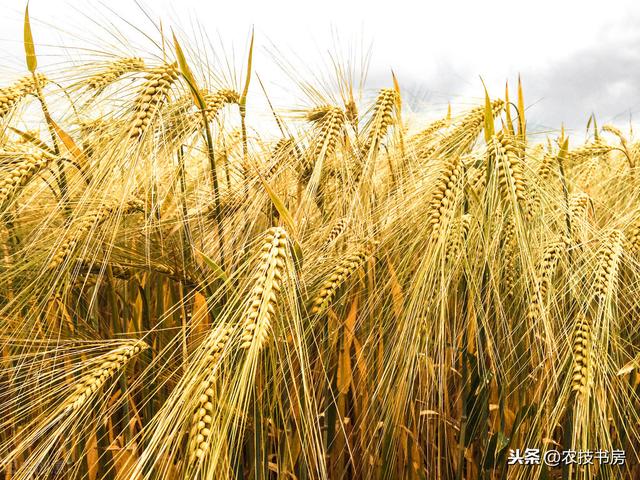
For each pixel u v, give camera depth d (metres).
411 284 0.36
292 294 0.31
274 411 0.36
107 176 0.34
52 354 0.41
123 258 0.43
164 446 0.25
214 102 0.42
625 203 0.62
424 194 0.38
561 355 0.38
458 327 0.42
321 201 0.46
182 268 0.42
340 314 0.42
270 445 0.40
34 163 0.37
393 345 0.37
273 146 0.47
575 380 0.34
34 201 0.44
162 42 0.42
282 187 0.45
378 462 0.41
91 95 0.41
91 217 0.37
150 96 0.35
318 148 0.43
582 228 0.43
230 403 0.25
